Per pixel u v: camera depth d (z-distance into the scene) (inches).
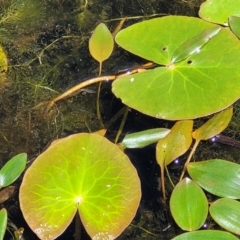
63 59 42.9
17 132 40.8
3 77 42.4
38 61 42.9
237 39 40.6
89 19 44.3
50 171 37.3
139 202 37.0
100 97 41.5
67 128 40.9
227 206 37.2
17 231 37.8
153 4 44.6
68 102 41.6
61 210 36.9
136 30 41.6
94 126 40.8
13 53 43.1
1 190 38.7
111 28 43.9
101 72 42.1
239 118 40.7
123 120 40.8
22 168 38.2
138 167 39.6
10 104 41.6
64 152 37.6
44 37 43.7
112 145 37.7
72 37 43.7
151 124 40.6
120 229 36.6
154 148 40.0
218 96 39.2
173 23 41.6
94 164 37.5
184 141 39.0
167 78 39.8
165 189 39.1
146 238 38.1
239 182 37.8
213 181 37.8
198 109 39.0
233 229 36.8
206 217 37.1
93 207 36.9
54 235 36.5
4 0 44.7
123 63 42.3
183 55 40.3
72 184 37.2
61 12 44.6
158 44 41.1
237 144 40.1
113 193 37.1
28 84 42.1
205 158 39.8
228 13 42.4
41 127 40.9
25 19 44.3
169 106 39.1
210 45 40.5
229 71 39.8
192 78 39.7
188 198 37.3
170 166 39.6
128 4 44.7
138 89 39.6
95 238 36.4
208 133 39.3
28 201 36.9
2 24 44.1
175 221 37.1
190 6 44.3
